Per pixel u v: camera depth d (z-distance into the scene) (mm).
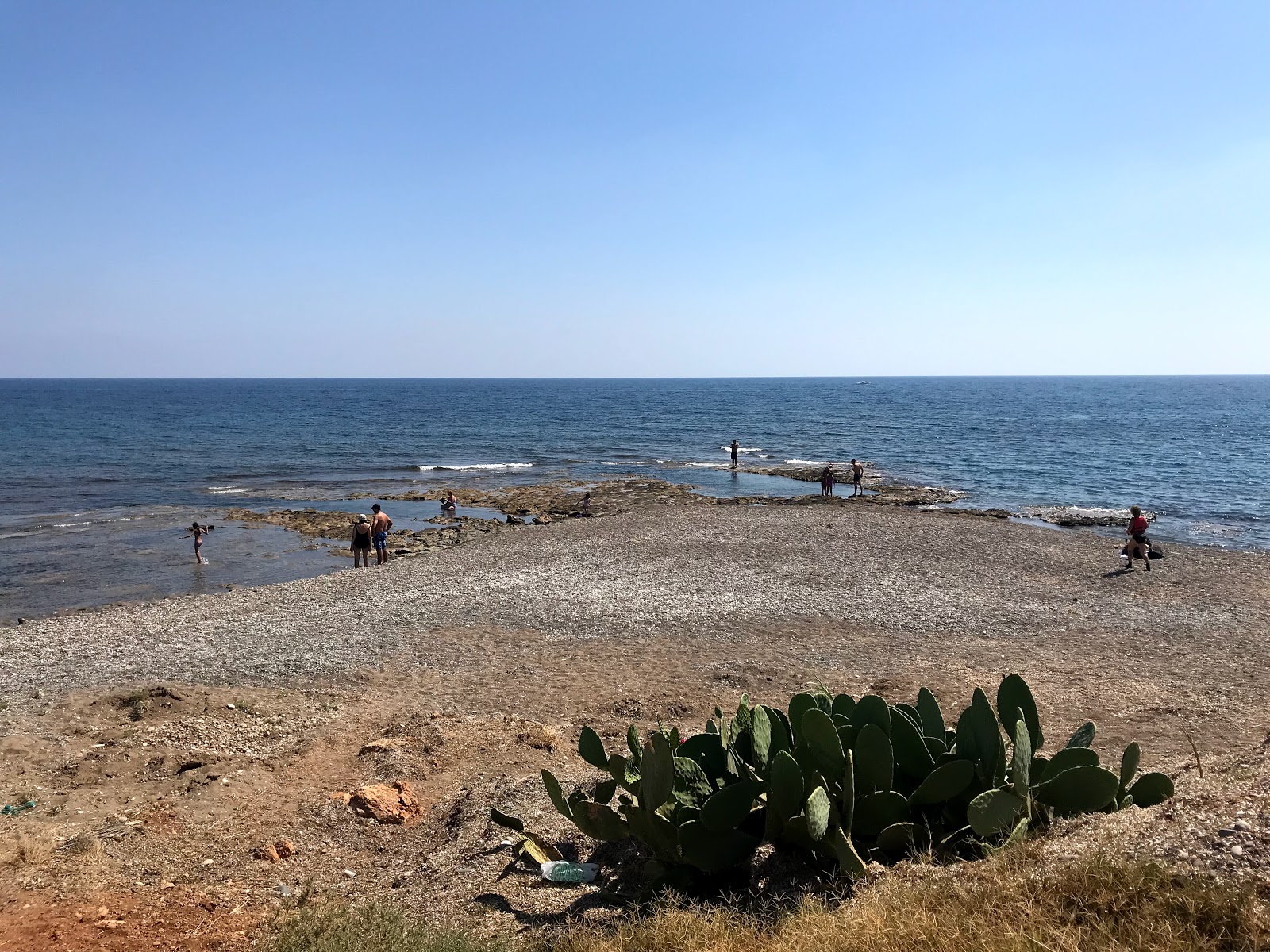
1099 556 23688
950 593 19359
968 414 102938
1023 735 5992
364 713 12266
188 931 6230
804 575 21188
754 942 5172
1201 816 5344
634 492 40438
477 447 64125
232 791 9242
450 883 7055
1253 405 122812
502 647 15680
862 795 6258
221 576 25250
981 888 5074
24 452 57062
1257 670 13945
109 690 13164
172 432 74625
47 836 7977
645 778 6359
